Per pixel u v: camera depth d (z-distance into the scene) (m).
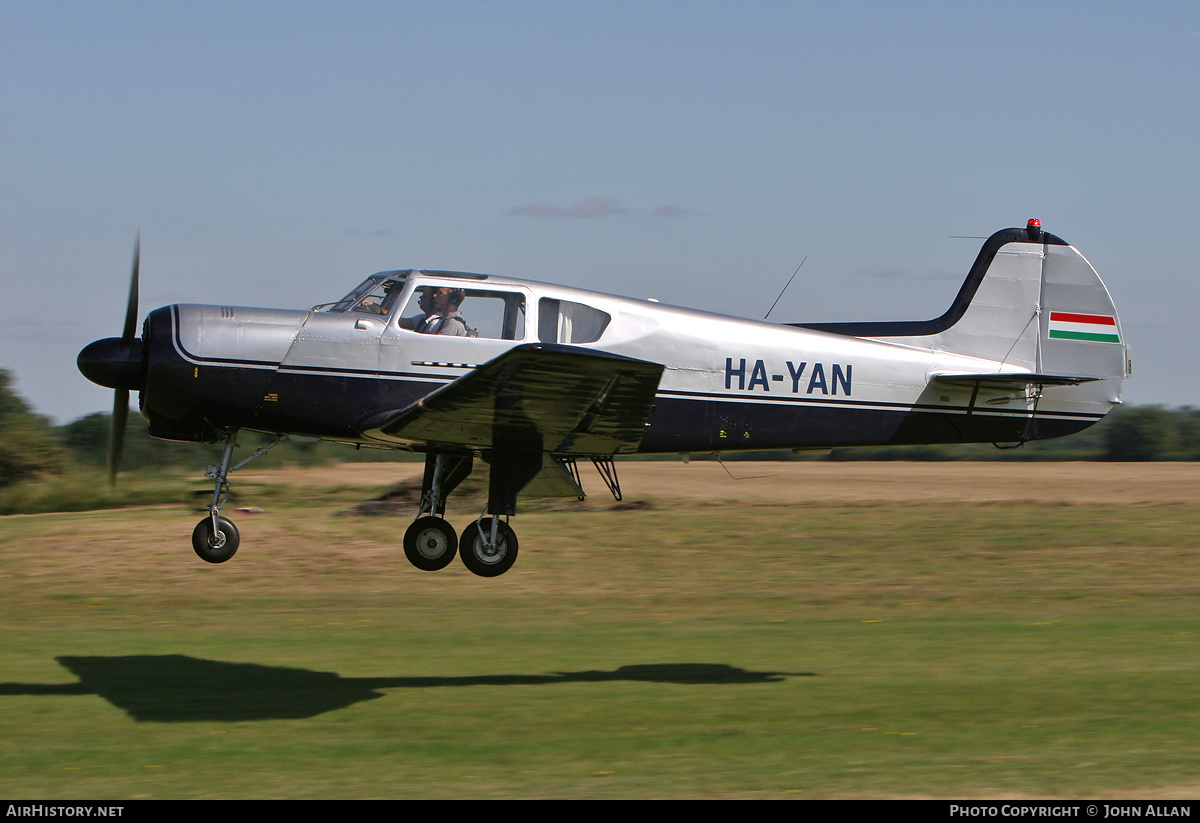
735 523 51.31
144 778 13.61
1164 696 18.77
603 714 17.41
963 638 26.75
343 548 42.88
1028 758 14.39
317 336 20.86
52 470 60.38
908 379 24.66
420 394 20.98
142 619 31.83
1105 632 27.70
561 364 16.22
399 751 14.97
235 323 20.91
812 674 21.44
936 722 16.72
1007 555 45.06
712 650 24.95
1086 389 26.25
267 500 55.25
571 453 21.25
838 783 13.19
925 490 69.00
